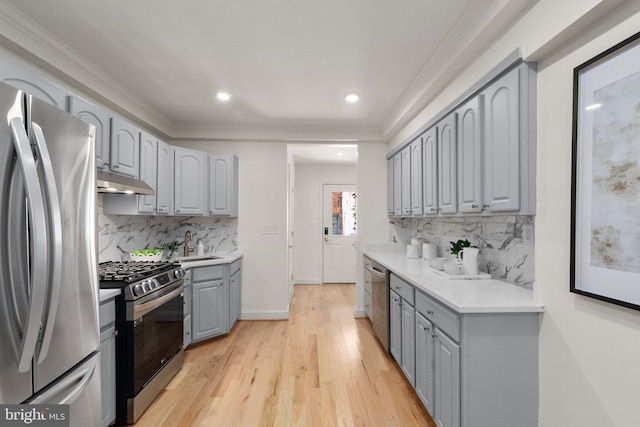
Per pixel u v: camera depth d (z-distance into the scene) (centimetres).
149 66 241
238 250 404
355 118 368
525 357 154
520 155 158
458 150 214
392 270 267
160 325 230
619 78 113
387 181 415
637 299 108
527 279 187
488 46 186
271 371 262
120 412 193
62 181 117
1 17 169
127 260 307
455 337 159
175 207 334
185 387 237
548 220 149
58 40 203
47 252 106
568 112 138
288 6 174
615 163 115
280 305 406
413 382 221
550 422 146
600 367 123
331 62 236
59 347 115
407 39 205
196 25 191
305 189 625
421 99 272
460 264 229
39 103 107
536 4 146
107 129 233
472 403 152
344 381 245
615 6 116
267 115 356
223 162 376
